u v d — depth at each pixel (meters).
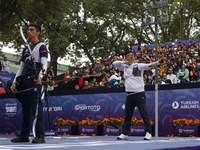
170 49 17.30
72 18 25.89
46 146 3.75
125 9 29.08
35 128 4.75
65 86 15.20
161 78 12.05
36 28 4.88
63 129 10.98
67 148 3.43
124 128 7.13
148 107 9.72
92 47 27.78
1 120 12.25
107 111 10.44
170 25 30.89
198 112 8.99
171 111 9.39
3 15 17.56
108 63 16.27
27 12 18.34
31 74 4.73
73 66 27.66
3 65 17.58
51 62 25.36
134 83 6.95
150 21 9.30
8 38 20.66
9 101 12.12
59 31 24.78
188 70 13.35
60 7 19.41
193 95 9.09
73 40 25.92
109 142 5.09
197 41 18.56
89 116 10.74
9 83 7.12
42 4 18.30
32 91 4.71
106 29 29.78
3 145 3.93
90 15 28.58
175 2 26.97
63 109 11.21
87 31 27.66
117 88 10.33
